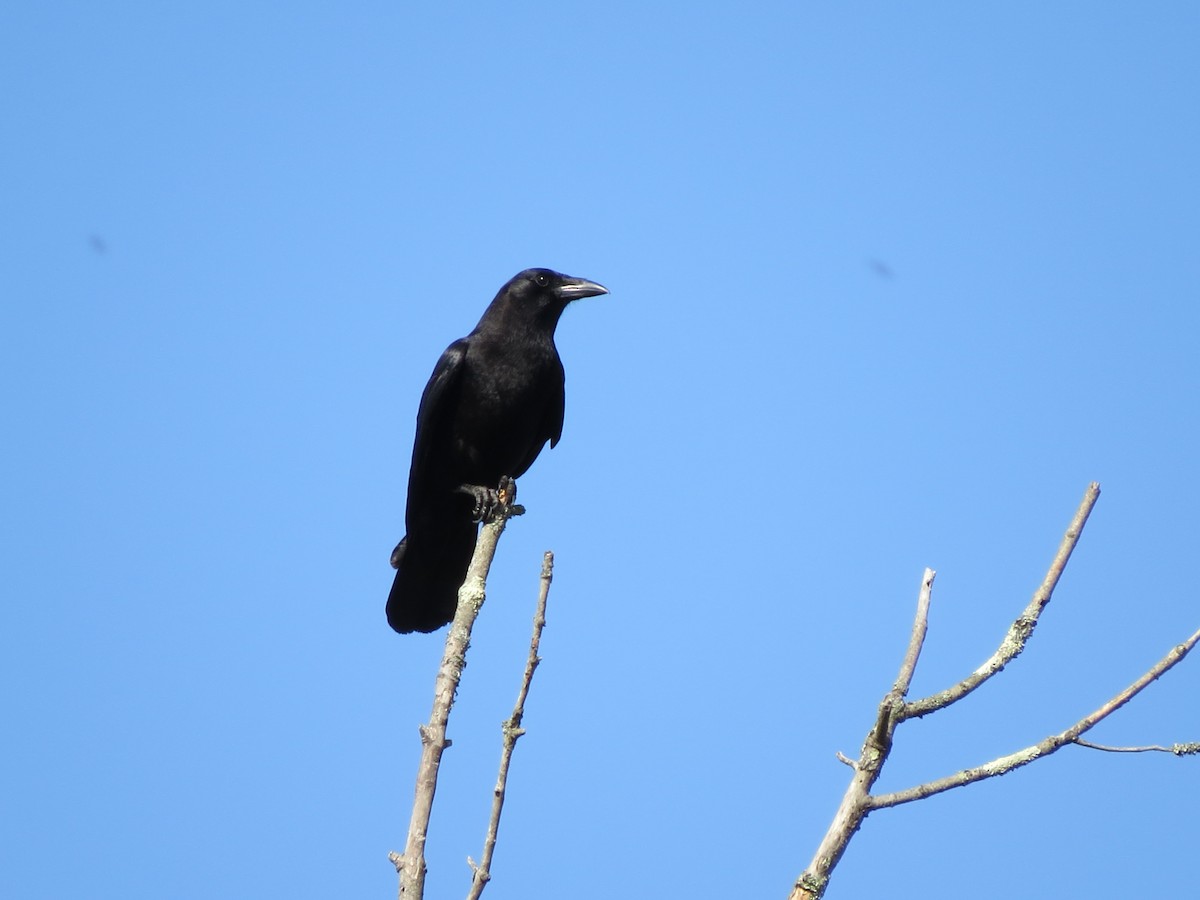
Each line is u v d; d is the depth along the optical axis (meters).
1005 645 6.54
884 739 6.39
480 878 6.25
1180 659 6.45
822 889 6.15
